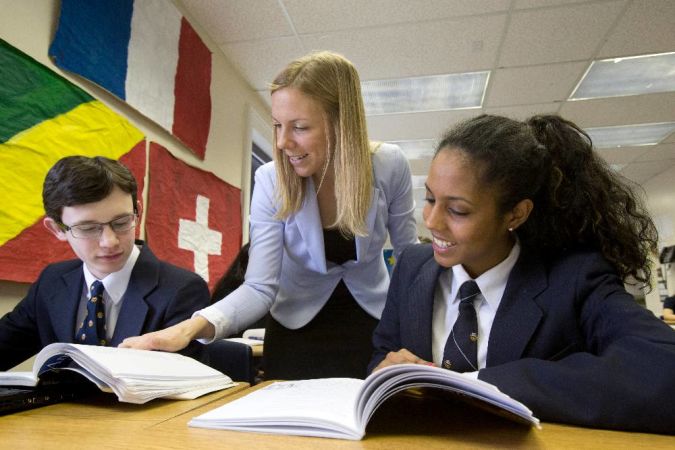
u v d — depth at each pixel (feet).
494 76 9.71
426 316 2.59
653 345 1.60
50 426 1.56
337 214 3.50
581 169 2.35
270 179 3.61
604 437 1.41
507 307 2.24
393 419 1.62
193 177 7.38
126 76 5.68
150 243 6.10
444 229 2.11
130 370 1.88
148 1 6.18
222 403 1.93
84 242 2.95
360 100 3.35
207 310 2.90
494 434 1.44
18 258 4.05
